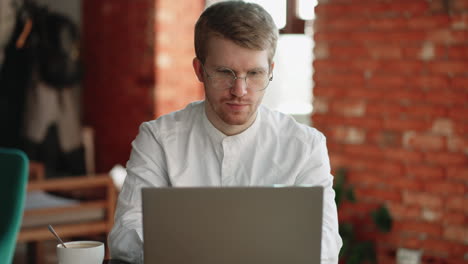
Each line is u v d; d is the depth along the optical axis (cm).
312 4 501
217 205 148
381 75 436
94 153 652
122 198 199
